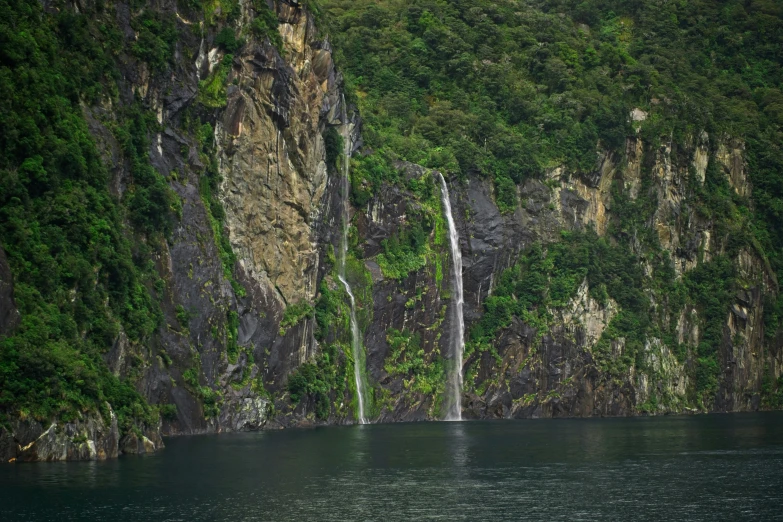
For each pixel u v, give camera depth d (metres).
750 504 61.22
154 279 85.94
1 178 72.44
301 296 109.81
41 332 68.19
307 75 114.00
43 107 77.44
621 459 80.56
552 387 140.12
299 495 61.03
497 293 139.12
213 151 100.31
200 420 90.62
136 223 86.31
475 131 148.62
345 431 102.50
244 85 104.00
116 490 59.50
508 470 73.06
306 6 114.56
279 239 107.31
